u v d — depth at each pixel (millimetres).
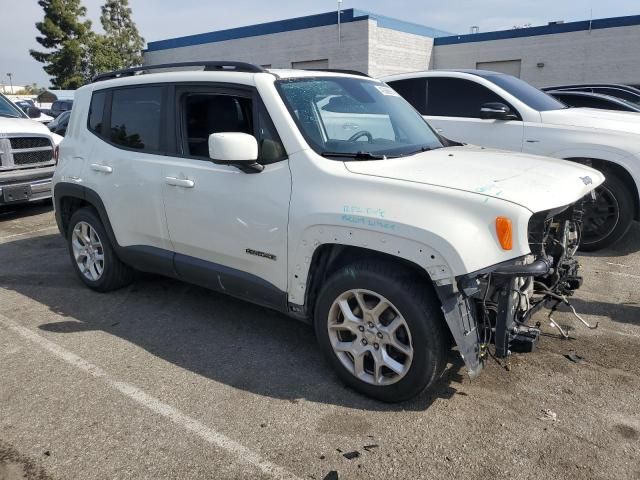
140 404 3297
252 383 3521
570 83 23781
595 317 4402
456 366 3635
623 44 22125
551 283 3633
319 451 2848
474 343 2920
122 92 4656
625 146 5789
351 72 4531
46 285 5430
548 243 3557
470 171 3273
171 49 32281
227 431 3025
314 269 3410
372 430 3010
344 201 3133
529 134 6320
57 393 3424
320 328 3400
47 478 2691
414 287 2988
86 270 5230
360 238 3055
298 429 3029
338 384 3490
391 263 3092
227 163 3447
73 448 2906
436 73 7172
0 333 4316
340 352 3355
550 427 3006
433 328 2959
